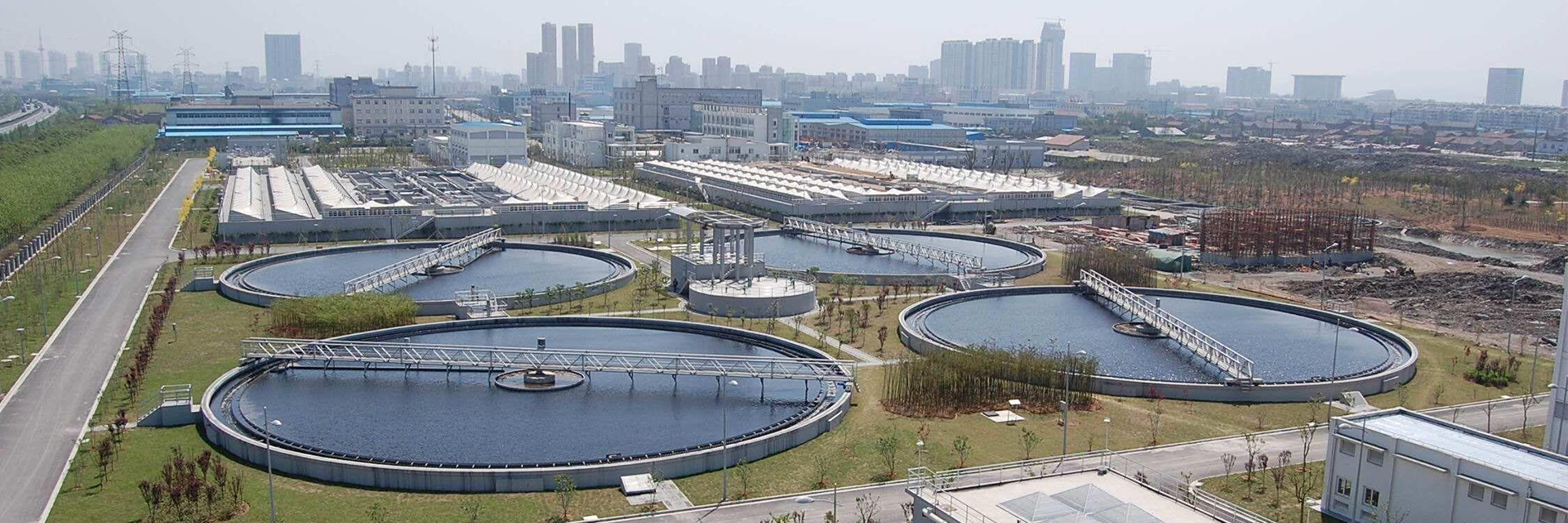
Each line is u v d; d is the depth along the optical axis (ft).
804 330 373.81
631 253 546.26
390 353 325.62
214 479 229.66
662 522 212.84
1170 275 502.79
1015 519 177.06
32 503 220.02
